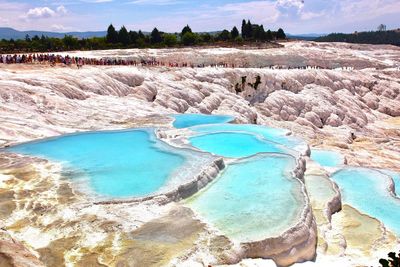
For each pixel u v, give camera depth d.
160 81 39.72
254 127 28.89
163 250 12.17
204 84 43.34
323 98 53.50
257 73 50.12
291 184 17.48
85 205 14.61
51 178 17.27
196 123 30.78
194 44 87.81
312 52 84.56
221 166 19.50
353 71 66.25
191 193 16.56
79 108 29.12
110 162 19.39
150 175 17.56
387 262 7.97
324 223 16.19
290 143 25.11
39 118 25.67
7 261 10.33
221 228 13.62
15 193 15.62
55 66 37.31
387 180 22.31
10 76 29.86
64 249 12.20
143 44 81.31
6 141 22.23
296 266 12.80
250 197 16.23
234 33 99.81
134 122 28.34
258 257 12.62
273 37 111.69
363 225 16.98
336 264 13.33
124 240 12.69
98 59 50.00
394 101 62.78
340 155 28.06
